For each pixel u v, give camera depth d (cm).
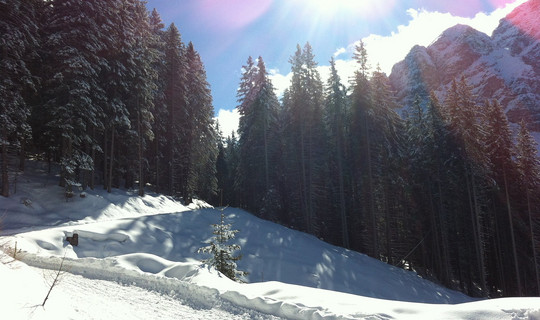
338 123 3312
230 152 5847
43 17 2316
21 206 1897
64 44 2170
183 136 3656
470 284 3123
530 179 2933
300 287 920
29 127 1939
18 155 2627
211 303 757
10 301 453
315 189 3378
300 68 3534
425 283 2458
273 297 815
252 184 3762
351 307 713
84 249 1544
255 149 3638
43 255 1165
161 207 2895
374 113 3128
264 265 1944
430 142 3058
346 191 3506
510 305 627
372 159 3080
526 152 2964
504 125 3081
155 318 645
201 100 3941
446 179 2955
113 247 1628
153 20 3866
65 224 1852
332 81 3453
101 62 2327
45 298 519
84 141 2505
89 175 2791
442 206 3025
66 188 2136
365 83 3180
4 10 1900
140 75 2775
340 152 3262
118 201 2497
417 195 3344
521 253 3122
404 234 3375
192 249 1872
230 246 1273
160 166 3641
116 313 635
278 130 3753
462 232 3188
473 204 2858
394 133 3238
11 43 1833
